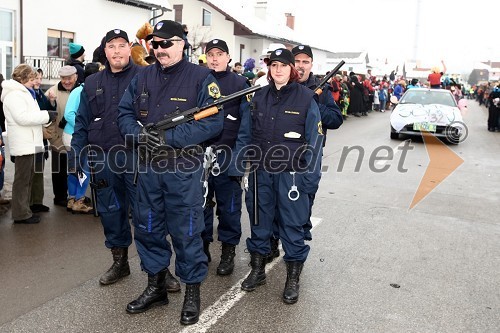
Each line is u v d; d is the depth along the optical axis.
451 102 13.20
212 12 29.77
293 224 3.65
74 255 4.38
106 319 3.28
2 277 3.86
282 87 3.61
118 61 3.64
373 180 7.98
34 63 16.23
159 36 3.11
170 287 3.74
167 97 3.20
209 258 4.39
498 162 10.00
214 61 4.10
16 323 3.18
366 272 4.21
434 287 3.95
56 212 5.63
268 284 3.95
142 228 3.31
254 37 31.05
